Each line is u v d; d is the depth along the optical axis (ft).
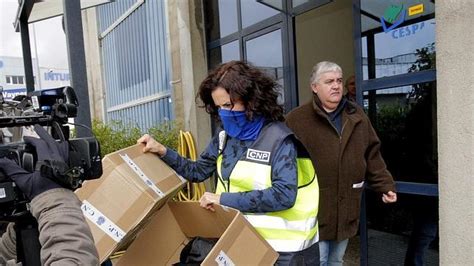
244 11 12.69
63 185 3.10
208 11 14.38
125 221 4.75
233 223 4.53
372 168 7.25
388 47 7.80
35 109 3.65
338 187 6.99
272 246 5.07
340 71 6.93
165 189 5.45
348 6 13.65
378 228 8.50
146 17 18.11
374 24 8.04
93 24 24.82
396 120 7.87
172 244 5.89
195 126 14.26
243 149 5.34
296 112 7.36
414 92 7.50
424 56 7.21
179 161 6.27
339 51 13.74
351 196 7.07
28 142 3.13
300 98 13.19
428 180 7.45
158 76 17.60
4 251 3.75
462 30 5.37
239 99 5.14
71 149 3.33
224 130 5.64
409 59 7.47
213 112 5.98
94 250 2.96
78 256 2.80
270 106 5.24
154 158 6.06
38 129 3.21
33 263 3.25
